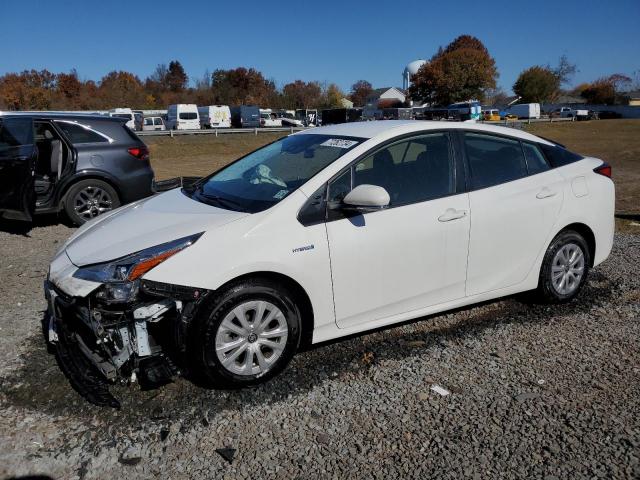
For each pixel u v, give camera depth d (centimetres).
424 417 312
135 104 7244
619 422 305
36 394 336
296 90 8700
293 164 397
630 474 265
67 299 328
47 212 770
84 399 330
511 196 425
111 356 323
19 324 442
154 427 303
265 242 333
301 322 358
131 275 312
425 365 371
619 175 1577
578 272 473
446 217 393
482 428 301
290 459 278
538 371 363
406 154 395
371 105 9369
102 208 798
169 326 326
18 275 571
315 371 363
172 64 8975
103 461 276
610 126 4831
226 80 8356
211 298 321
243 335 333
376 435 296
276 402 327
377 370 365
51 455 281
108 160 788
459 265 405
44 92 6188
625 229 789
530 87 8400
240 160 466
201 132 3469
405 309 392
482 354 387
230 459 277
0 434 297
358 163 375
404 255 379
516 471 268
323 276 352
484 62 7244
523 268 440
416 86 7588
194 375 355
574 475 264
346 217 360
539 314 455
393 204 379
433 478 263
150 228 350
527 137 456
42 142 792
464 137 422
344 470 270
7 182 709
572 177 462
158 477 265
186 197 414
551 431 298
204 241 325
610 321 440
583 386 343
